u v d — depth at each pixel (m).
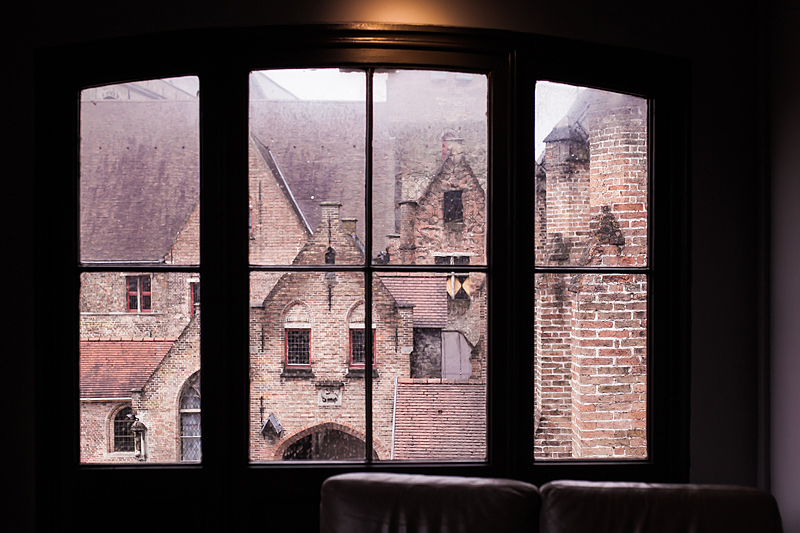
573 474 1.66
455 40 1.65
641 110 1.72
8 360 1.61
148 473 1.62
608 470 1.67
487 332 1.68
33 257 1.61
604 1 1.67
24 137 1.62
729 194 1.68
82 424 1.67
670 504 1.25
